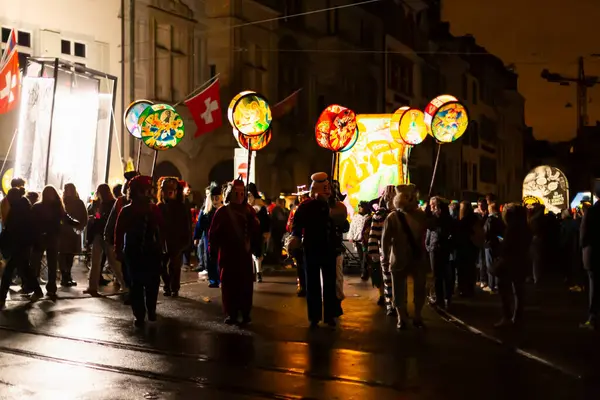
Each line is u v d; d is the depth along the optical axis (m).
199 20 29.33
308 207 10.43
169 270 13.72
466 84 54.91
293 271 19.27
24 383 7.16
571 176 59.81
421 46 48.03
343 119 15.30
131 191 10.46
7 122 20.36
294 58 34.88
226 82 30.06
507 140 66.00
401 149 19.34
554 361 8.17
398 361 8.31
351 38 38.69
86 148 17.73
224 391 6.98
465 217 13.77
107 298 13.05
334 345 9.19
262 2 32.19
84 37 23.97
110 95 18.78
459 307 12.69
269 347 9.02
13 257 12.11
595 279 10.33
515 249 10.45
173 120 15.81
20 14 21.91
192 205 22.31
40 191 16.69
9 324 10.34
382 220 11.73
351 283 16.58
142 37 26.48
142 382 7.28
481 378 7.57
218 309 12.05
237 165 20.59
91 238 13.41
